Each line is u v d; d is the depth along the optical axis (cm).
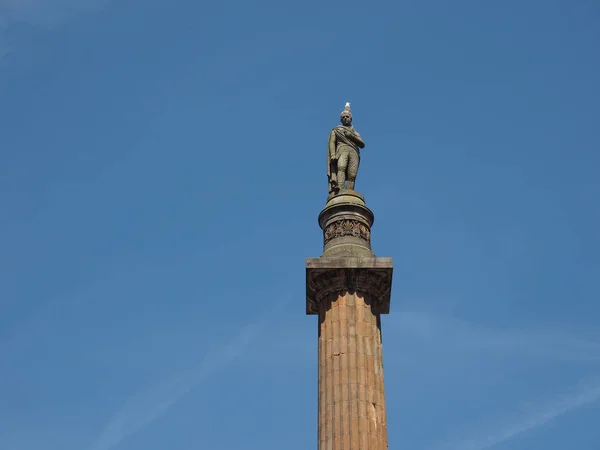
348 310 6188
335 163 6888
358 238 6512
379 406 5900
